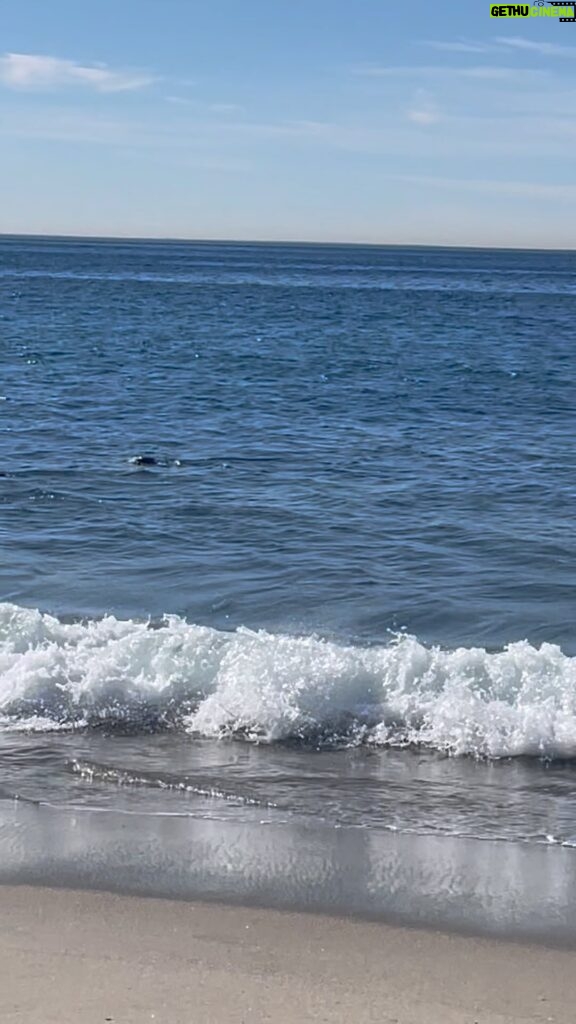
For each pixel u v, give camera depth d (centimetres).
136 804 759
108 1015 488
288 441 2278
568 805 773
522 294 9806
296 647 973
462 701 904
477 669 937
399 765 838
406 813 755
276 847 693
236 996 512
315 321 5903
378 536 1575
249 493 1819
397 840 710
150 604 1268
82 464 2012
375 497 1806
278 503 1756
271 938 573
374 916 603
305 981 529
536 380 3406
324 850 689
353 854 685
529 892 636
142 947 557
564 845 707
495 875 659
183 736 885
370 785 801
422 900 624
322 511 1709
